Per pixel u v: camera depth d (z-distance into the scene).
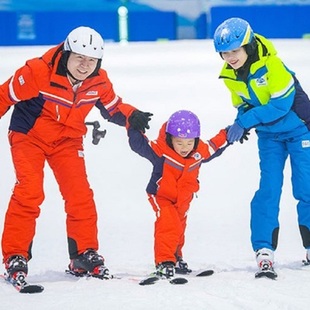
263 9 54.66
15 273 9.83
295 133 10.73
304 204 10.94
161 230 10.29
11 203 10.16
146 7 55.38
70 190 10.50
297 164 10.80
